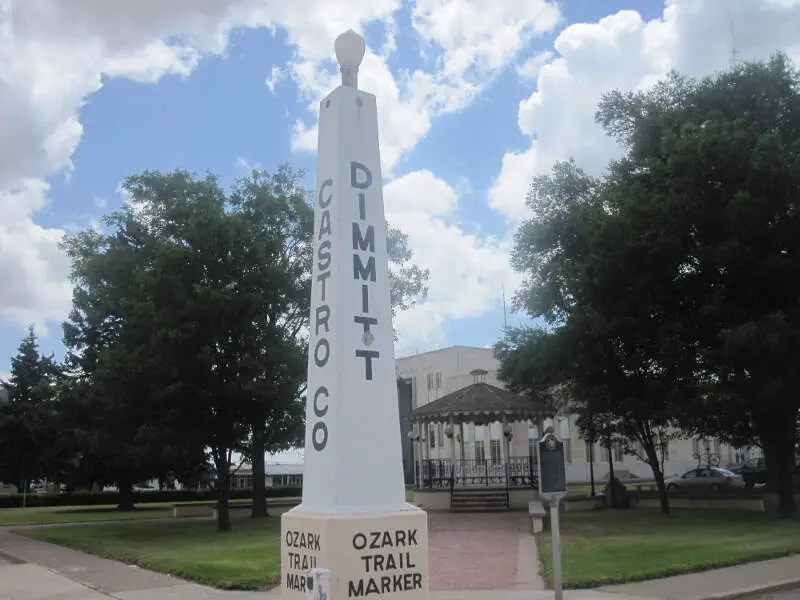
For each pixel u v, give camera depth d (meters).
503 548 16.70
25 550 19.58
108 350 24.25
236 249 23.05
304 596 7.18
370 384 7.63
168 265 22.31
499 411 28.77
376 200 8.13
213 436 23.53
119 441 25.75
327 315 7.76
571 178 29.84
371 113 8.32
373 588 7.03
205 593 11.67
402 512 7.36
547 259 29.70
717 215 21.73
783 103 23.62
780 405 21.81
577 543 16.77
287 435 24.53
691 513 25.27
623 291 23.50
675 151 22.47
